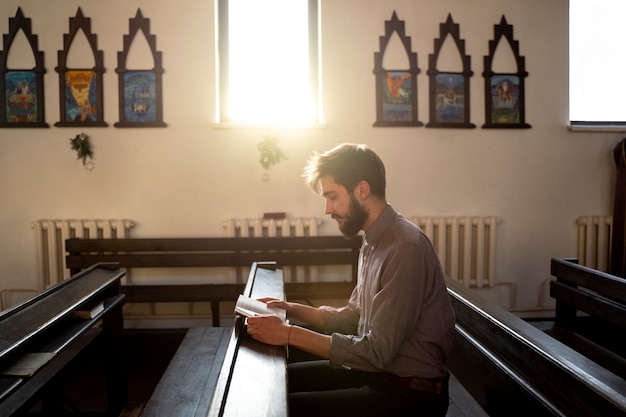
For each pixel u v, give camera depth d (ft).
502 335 5.14
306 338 4.57
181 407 5.95
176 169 12.29
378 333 4.44
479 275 12.60
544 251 13.12
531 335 4.76
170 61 12.12
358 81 12.46
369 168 4.94
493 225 12.53
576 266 8.34
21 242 12.16
